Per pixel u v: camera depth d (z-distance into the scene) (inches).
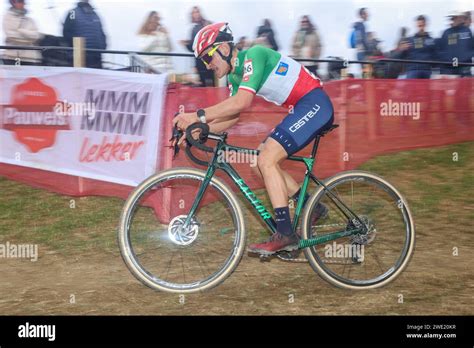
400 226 133.2
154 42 250.7
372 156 200.5
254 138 181.2
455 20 264.7
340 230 122.8
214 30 114.3
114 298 114.3
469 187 196.1
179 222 114.9
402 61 244.7
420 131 209.5
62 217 168.1
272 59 113.7
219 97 176.9
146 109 164.7
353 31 267.4
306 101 114.1
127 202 114.8
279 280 124.7
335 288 119.6
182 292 116.1
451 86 213.0
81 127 171.8
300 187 120.9
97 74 168.9
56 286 122.6
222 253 135.4
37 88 172.6
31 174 176.2
